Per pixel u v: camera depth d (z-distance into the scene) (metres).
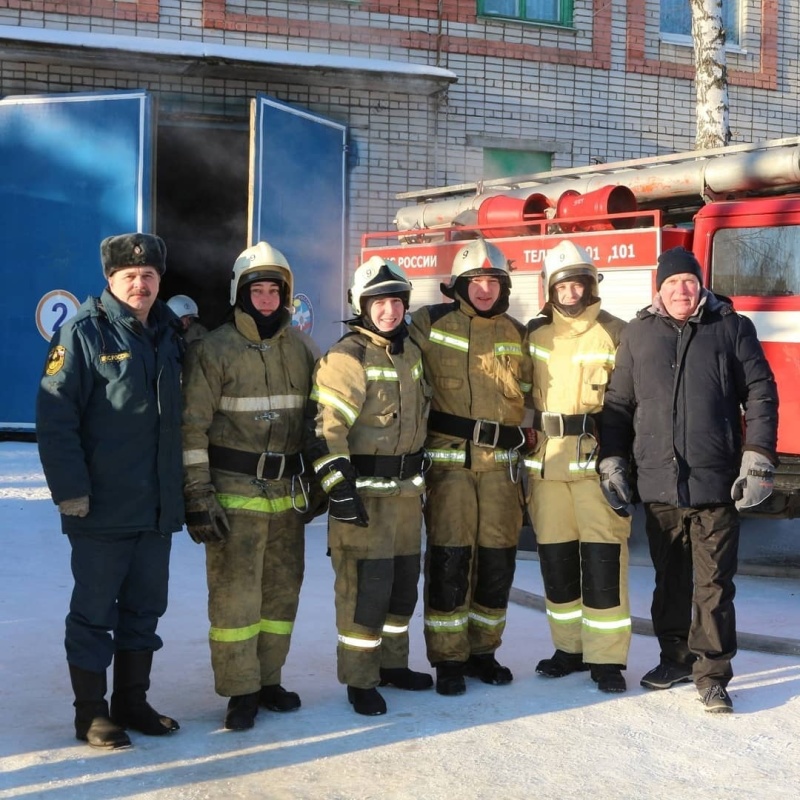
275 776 3.83
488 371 4.92
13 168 11.99
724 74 10.49
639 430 4.74
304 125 12.41
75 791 3.69
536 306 8.07
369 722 4.41
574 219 7.75
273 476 4.46
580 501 4.93
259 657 4.56
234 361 4.40
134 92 11.95
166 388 4.20
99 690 4.15
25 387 12.07
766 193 7.63
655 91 14.68
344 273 12.99
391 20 13.33
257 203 12.00
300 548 4.65
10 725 4.34
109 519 4.10
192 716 4.49
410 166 13.50
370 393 4.60
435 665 4.89
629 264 7.45
